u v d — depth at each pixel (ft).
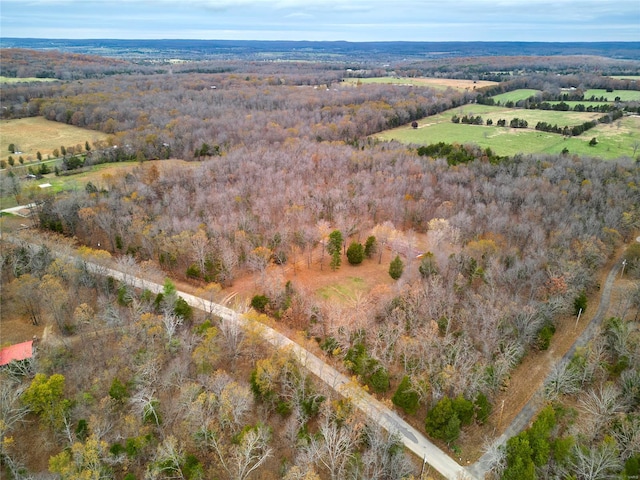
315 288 286.87
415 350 215.92
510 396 213.25
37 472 174.09
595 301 281.13
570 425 189.16
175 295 252.83
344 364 219.20
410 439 191.83
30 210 356.18
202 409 187.73
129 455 172.04
